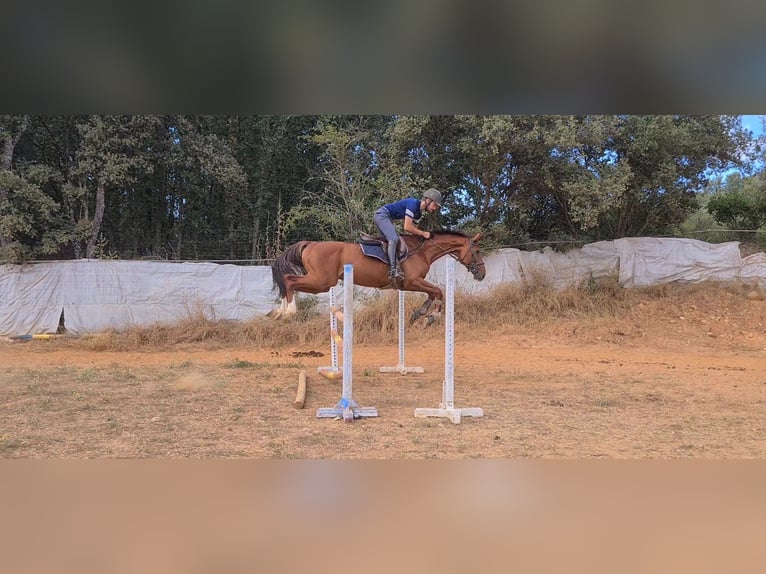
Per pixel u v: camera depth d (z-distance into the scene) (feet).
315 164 60.34
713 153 53.52
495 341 41.42
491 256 49.01
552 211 57.26
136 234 58.90
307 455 14.49
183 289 45.44
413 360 34.58
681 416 19.56
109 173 46.98
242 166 58.13
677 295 46.91
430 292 24.64
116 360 34.14
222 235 62.03
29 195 44.73
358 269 23.63
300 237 57.52
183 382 25.20
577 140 46.29
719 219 58.18
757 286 46.85
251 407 20.44
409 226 23.68
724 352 37.76
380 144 53.31
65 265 44.21
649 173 52.70
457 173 53.31
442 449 15.17
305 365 31.76
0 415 18.88
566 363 33.22
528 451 15.01
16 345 40.11
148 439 15.97
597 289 47.52
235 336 41.78
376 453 14.73
